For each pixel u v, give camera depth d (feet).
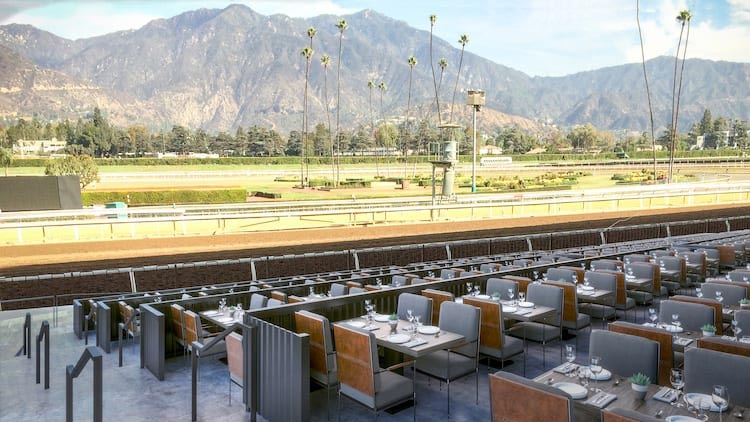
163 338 21.68
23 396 20.03
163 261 47.16
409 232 66.74
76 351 26.02
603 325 28.43
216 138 461.78
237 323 17.79
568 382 14.08
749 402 13.41
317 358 17.84
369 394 16.19
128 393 20.24
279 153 433.07
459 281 26.78
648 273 30.73
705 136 510.58
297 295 28.94
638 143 481.05
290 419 16.25
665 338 16.83
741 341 17.79
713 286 25.16
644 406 12.77
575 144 488.85
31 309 35.29
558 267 32.53
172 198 110.42
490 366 22.56
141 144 422.00
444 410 18.34
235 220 76.02
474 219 79.87
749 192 107.14
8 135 401.29
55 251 51.57
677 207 94.07
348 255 45.70
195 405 17.80
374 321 20.58
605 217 81.05
